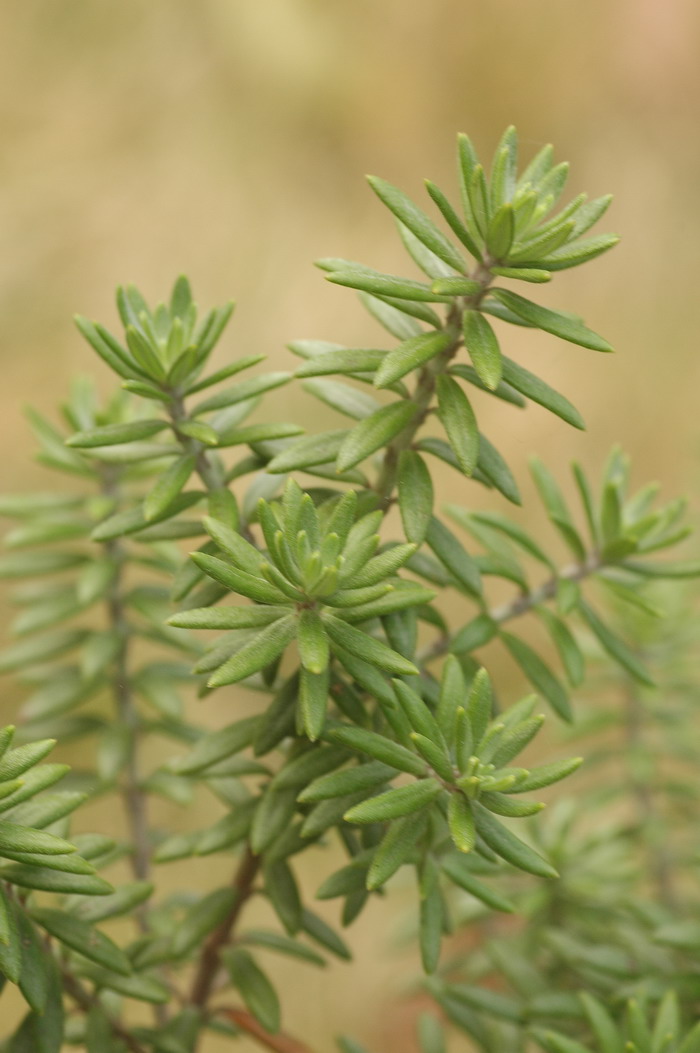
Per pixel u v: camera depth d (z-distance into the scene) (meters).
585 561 0.61
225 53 1.50
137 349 0.56
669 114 1.51
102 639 0.66
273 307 1.39
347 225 1.45
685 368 1.40
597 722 0.70
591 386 1.37
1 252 1.37
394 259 1.44
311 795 0.54
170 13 1.52
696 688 0.69
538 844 0.66
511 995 0.67
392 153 1.48
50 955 0.57
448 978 0.71
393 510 1.13
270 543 0.53
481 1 1.49
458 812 0.53
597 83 1.51
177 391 0.57
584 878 0.66
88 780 0.65
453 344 0.56
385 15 1.50
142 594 0.66
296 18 1.50
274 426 0.57
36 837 0.53
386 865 0.54
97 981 0.58
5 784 0.52
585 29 1.50
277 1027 0.60
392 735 0.56
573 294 1.45
